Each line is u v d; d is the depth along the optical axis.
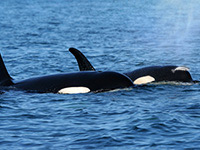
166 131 28.75
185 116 32.12
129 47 91.31
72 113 33.47
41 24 164.75
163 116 32.12
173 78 45.03
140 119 31.48
